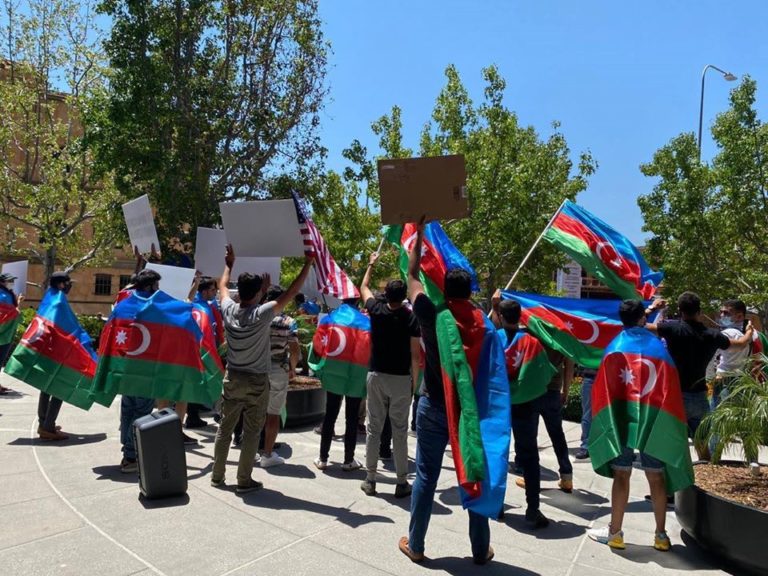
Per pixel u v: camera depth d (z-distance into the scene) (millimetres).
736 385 4996
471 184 15539
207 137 16172
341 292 6969
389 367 5484
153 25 15062
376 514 5070
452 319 3992
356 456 7039
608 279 6883
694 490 4469
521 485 6242
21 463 5914
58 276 7074
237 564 3961
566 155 17391
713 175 15617
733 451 5840
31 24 21062
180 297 6945
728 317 7359
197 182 15562
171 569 3840
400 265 5664
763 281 14719
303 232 5188
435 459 4141
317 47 17297
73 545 4102
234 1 16234
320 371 6438
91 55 21453
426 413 4109
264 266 7992
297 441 7730
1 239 27250
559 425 6133
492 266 16422
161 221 15359
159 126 15398
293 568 3947
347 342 6383
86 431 7387
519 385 5047
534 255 16609
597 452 4641
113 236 20078
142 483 5043
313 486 5762
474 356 4008
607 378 4664
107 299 35938
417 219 4117
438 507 5438
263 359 5328
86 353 6883
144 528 4465
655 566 4328
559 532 4961
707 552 4477
